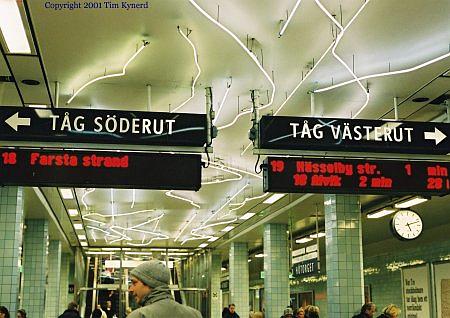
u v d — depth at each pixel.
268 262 18.61
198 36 6.65
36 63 7.06
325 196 11.93
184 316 3.11
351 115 9.39
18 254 10.68
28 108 6.34
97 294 31.44
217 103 8.85
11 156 6.31
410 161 6.88
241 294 24.14
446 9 6.03
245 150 11.73
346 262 11.31
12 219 10.73
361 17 6.23
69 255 27.33
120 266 29.30
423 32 6.55
